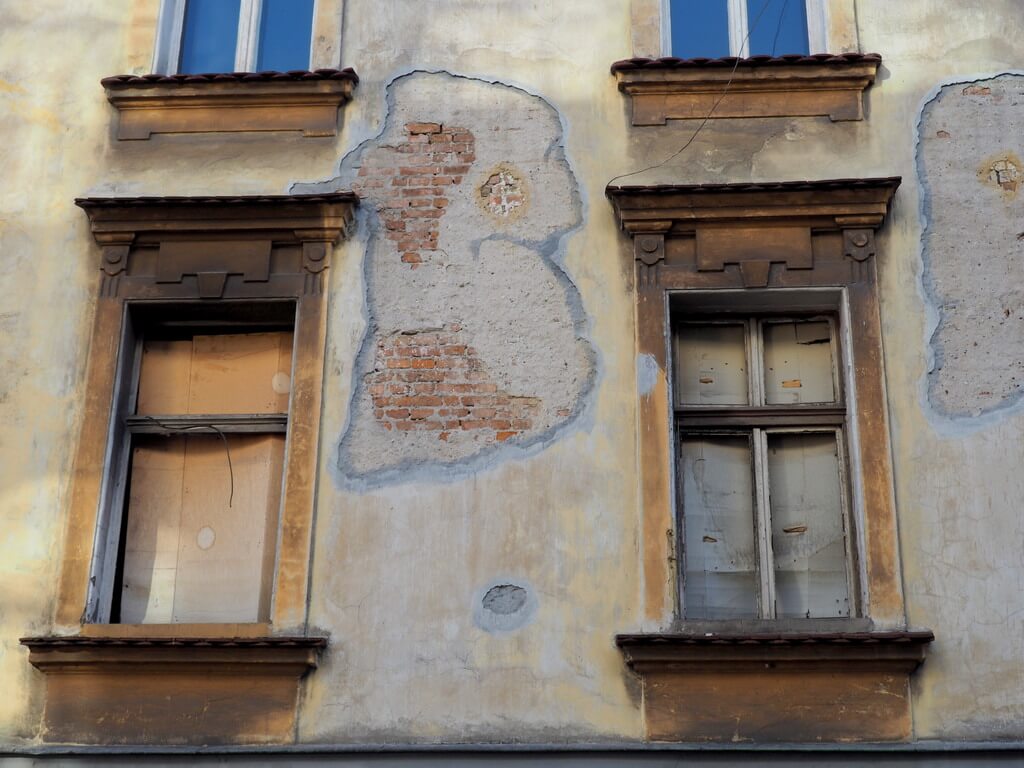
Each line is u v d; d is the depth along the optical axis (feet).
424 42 26.99
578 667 22.35
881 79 26.08
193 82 26.48
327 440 24.06
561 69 26.61
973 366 23.93
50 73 27.25
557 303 24.76
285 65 27.66
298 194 25.71
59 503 23.95
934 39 26.37
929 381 23.85
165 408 25.25
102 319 25.07
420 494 23.59
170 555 24.38
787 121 25.91
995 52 26.25
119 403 24.81
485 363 24.41
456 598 22.91
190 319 25.61
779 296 24.67
